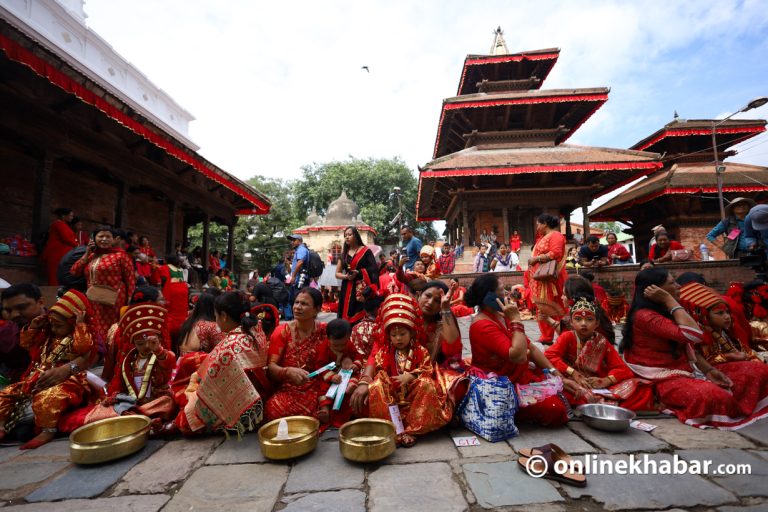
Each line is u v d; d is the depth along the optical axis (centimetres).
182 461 226
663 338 286
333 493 187
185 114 1648
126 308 303
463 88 2031
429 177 1485
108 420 253
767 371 265
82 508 180
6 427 266
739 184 1614
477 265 1315
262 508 176
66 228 664
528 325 767
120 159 905
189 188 1224
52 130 712
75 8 1143
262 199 1382
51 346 288
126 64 1312
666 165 2002
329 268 1005
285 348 285
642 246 2105
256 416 260
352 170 3769
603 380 298
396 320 251
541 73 1917
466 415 257
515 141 1742
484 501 177
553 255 517
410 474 203
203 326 354
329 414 276
